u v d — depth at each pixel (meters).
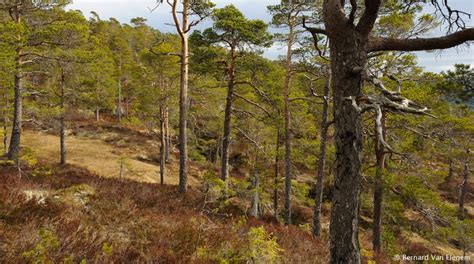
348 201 3.85
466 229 17.42
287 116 17.20
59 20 16.55
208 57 16.84
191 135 26.84
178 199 11.99
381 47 4.00
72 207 7.53
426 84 13.40
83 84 23.69
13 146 15.32
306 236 11.31
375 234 14.66
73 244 5.15
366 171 14.62
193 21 13.16
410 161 13.84
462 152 17.59
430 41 3.95
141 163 31.33
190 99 20.86
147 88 22.14
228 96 18.08
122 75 39.09
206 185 11.78
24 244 4.73
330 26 3.93
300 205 26.77
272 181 20.56
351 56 3.83
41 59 16.75
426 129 13.50
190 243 6.54
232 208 12.60
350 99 3.56
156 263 5.49
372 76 3.87
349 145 3.84
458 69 12.38
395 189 14.44
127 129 39.75
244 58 17.09
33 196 7.17
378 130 3.21
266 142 24.09
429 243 21.00
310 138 23.33
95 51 17.47
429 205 14.13
